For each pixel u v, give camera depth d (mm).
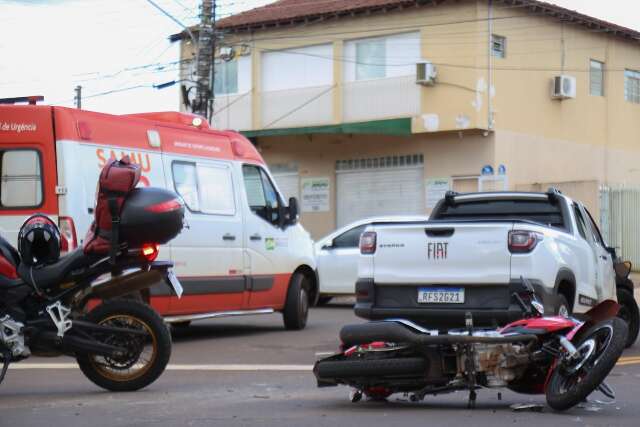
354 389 8656
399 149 33156
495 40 31719
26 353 9016
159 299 13250
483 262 10680
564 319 8141
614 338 7578
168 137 13898
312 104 34500
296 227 16375
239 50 36156
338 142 34594
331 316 19156
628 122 37625
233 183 15031
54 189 12211
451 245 10812
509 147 31938
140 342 9164
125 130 13188
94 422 7633
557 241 11227
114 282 9391
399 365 8023
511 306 10531
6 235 12273
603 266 13109
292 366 11438
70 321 9023
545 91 33531
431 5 31750
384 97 32844
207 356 12523
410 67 32344
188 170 14133
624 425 7355
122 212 9023
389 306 11078
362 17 33312
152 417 7852
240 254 14938
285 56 35250
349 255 20797
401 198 33156
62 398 8945
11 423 7609
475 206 12875
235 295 14836
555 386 7922
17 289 9016
